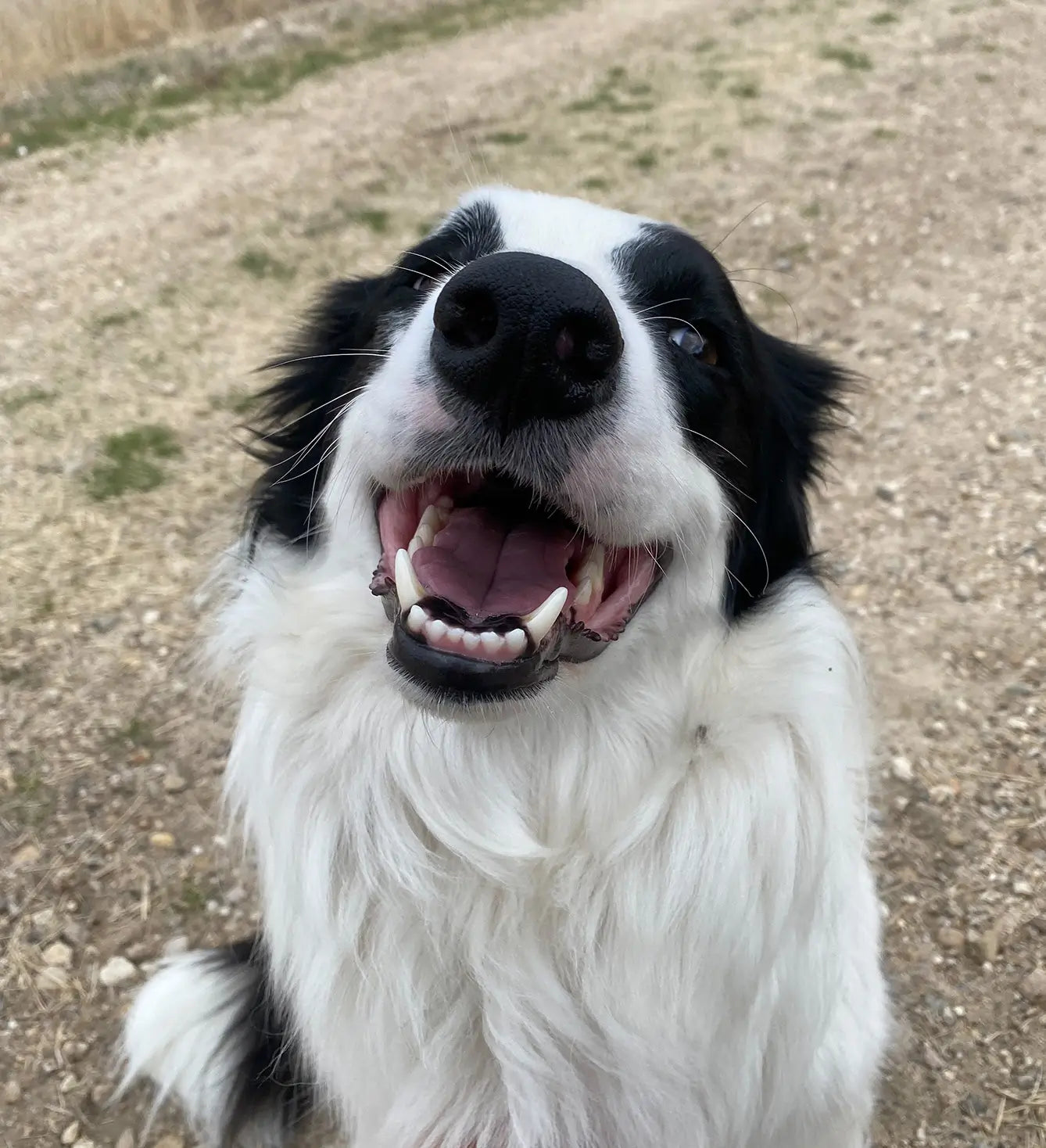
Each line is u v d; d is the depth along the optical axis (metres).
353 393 0.30
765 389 0.33
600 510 0.24
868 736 0.37
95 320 0.87
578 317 0.21
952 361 0.77
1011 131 1.13
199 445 0.71
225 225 1.02
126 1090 0.38
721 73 1.34
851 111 1.20
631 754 0.27
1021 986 0.40
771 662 0.29
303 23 1.70
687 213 0.97
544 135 1.17
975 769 0.48
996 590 0.57
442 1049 0.29
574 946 0.27
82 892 0.44
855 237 0.93
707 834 0.27
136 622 0.56
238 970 0.39
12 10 1.61
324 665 0.28
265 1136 0.38
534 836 0.28
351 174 1.11
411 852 0.28
